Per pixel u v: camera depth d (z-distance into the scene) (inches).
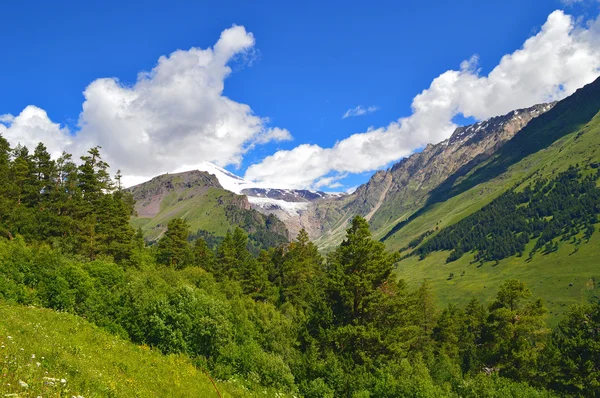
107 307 1322.6
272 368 1244.5
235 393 1005.8
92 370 664.4
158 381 850.8
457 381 1653.5
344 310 2081.7
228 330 1318.9
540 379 2327.8
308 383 1323.8
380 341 1841.8
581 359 2266.2
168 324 1256.8
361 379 1333.7
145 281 1616.6
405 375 1382.9
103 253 2576.3
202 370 1119.0
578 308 2502.5
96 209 2800.2
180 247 3681.1
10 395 388.2
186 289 1381.6
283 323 2142.0
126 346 1101.1
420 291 3368.6
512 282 2699.3
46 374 514.6
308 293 3388.3
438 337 3270.2
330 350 1734.7
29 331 800.9
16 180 2829.7
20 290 1272.1
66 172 3132.4
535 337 2581.2
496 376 1701.5
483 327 2893.7
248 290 3511.3
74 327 1074.7
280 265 4495.6
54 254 1507.1
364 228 2153.1
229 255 3937.0
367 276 2078.0
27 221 2497.5
